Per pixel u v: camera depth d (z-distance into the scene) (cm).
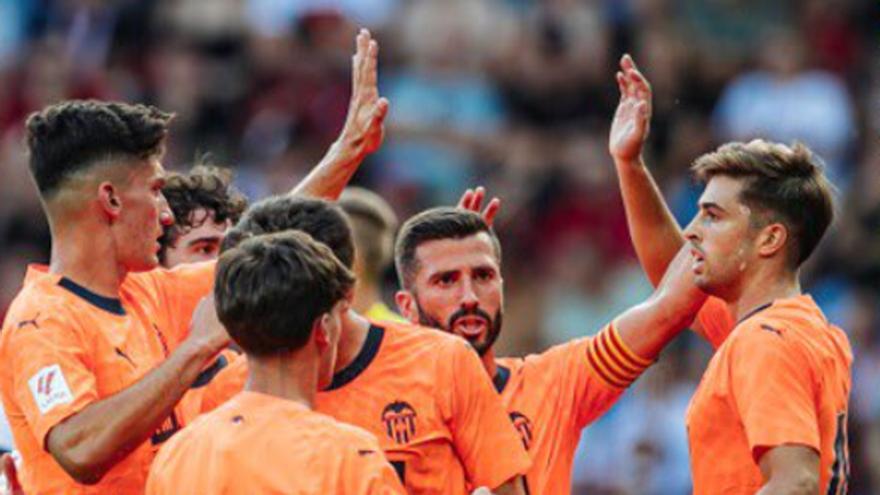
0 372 1450
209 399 1472
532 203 3841
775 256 1471
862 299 3638
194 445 1314
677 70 4109
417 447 1421
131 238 1473
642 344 1593
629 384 1616
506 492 1435
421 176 3878
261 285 1303
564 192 3862
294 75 3947
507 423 1453
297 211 1409
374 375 1435
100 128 1457
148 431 1375
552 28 4078
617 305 3719
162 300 1553
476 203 1688
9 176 3684
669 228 1655
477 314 1563
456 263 1560
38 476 1438
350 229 1423
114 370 1447
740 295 1488
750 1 4425
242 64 3994
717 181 1488
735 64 4175
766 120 4025
